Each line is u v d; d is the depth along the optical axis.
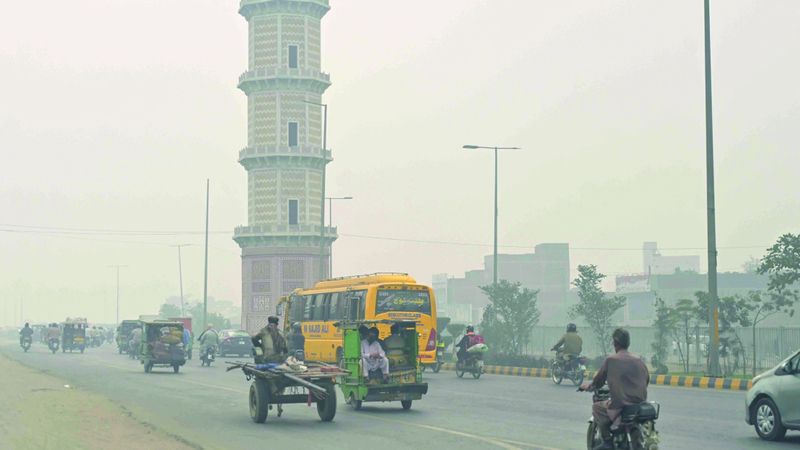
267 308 83.31
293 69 83.31
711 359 29.69
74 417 19.50
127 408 21.91
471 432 17.09
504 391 27.58
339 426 18.34
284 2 83.88
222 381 32.06
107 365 44.31
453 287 155.88
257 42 84.56
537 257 138.38
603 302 40.97
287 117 83.81
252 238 83.56
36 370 38.34
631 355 11.43
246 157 83.50
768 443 15.51
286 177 83.62
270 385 19.03
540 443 15.45
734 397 24.52
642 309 104.56
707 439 15.96
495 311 48.00
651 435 10.77
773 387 15.73
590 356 46.00
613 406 11.27
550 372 35.97
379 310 33.03
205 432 17.38
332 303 36.34
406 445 15.40
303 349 38.56
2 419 18.72
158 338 38.19
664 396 24.86
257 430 17.72
